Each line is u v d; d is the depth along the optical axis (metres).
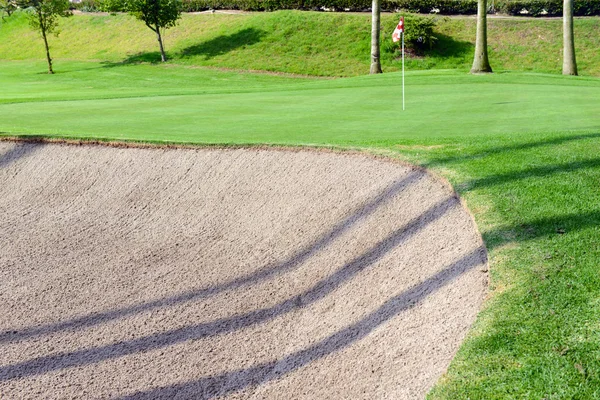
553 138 7.56
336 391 4.07
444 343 4.07
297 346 4.78
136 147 9.19
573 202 5.41
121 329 5.43
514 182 6.02
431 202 6.16
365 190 6.89
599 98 13.77
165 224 7.55
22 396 4.62
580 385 3.25
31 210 8.47
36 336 5.44
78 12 45.91
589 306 3.89
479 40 23.23
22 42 43.56
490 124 9.91
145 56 36.28
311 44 33.94
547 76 21.45
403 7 36.38
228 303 5.64
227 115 12.68
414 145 7.80
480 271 4.71
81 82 30.30
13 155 9.75
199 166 8.44
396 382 3.91
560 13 34.84
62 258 7.04
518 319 3.86
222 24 37.88
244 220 7.20
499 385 3.34
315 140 8.70
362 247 5.96
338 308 5.16
